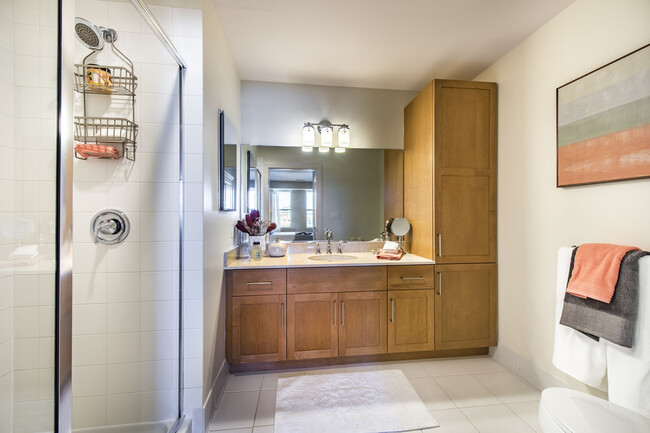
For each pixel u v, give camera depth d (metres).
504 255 2.13
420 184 2.37
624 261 1.22
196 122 1.48
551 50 1.74
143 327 1.45
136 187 1.45
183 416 1.46
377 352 2.10
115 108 1.43
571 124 1.58
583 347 1.38
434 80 2.15
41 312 0.88
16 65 0.87
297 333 2.02
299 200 2.66
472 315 2.18
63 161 0.88
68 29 0.89
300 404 1.67
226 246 2.01
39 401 0.88
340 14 1.72
